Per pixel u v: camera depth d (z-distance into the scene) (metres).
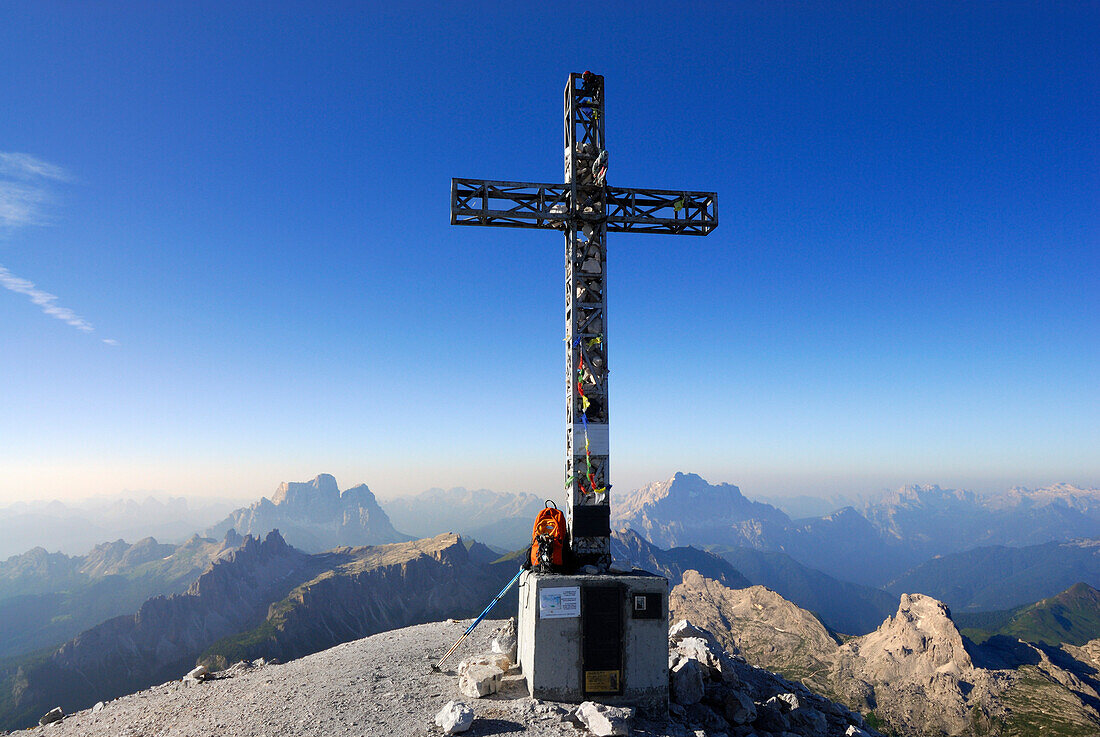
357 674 16.34
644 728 12.27
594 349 15.23
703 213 16.33
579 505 14.62
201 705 16.08
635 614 13.20
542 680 12.94
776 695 16.06
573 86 16.23
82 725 16.66
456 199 15.03
